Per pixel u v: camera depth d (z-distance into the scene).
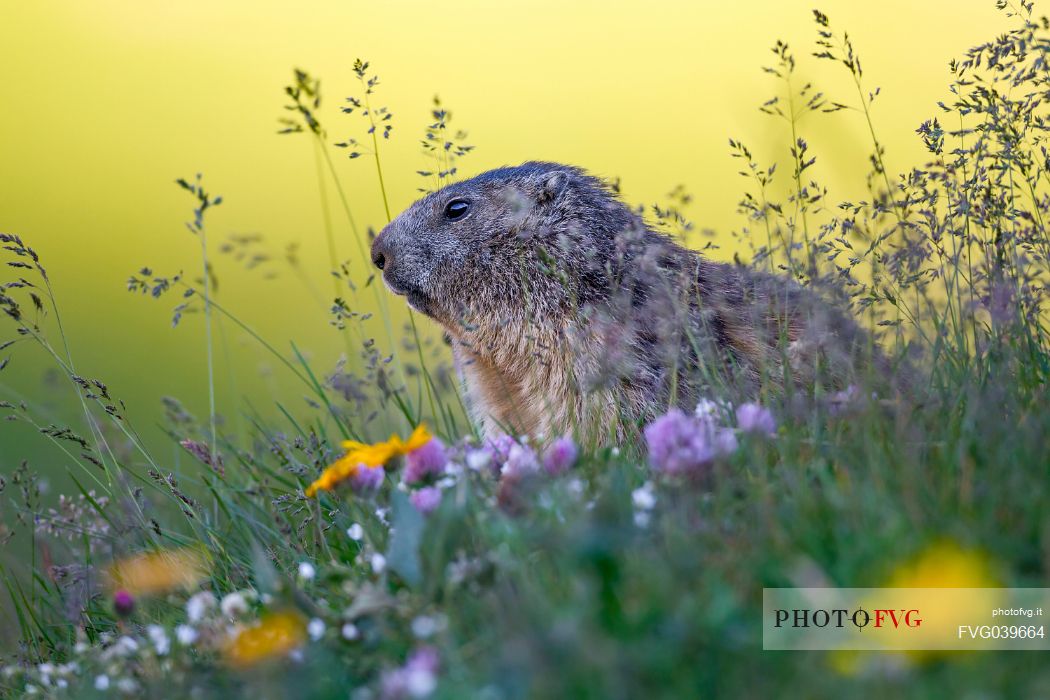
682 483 6.48
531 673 4.83
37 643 8.91
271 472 10.33
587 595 5.24
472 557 6.34
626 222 11.91
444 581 6.05
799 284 10.18
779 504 6.22
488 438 9.91
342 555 8.12
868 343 8.10
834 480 6.59
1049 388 7.73
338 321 10.70
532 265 11.97
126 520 9.61
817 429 7.33
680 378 10.48
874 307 9.10
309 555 8.39
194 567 8.67
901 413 7.07
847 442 7.08
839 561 5.58
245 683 5.92
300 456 10.81
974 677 4.76
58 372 12.26
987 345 8.35
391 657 5.79
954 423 7.07
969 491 5.90
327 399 10.77
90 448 9.87
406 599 6.06
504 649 5.10
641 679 4.84
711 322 10.45
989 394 7.24
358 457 7.19
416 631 5.61
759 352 10.31
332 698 5.60
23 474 10.03
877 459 6.48
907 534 5.62
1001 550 5.47
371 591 6.19
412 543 6.26
